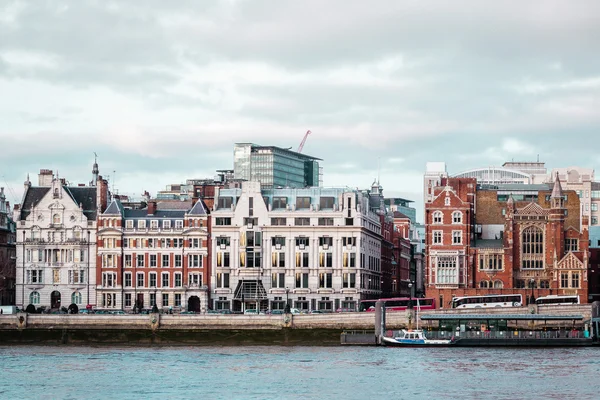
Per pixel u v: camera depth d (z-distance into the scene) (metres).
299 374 158.88
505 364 169.88
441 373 159.25
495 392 141.75
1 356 187.75
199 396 139.12
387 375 157.12
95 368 167.50
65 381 152.50
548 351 192.38
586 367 165.88
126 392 142.38
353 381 151.25
